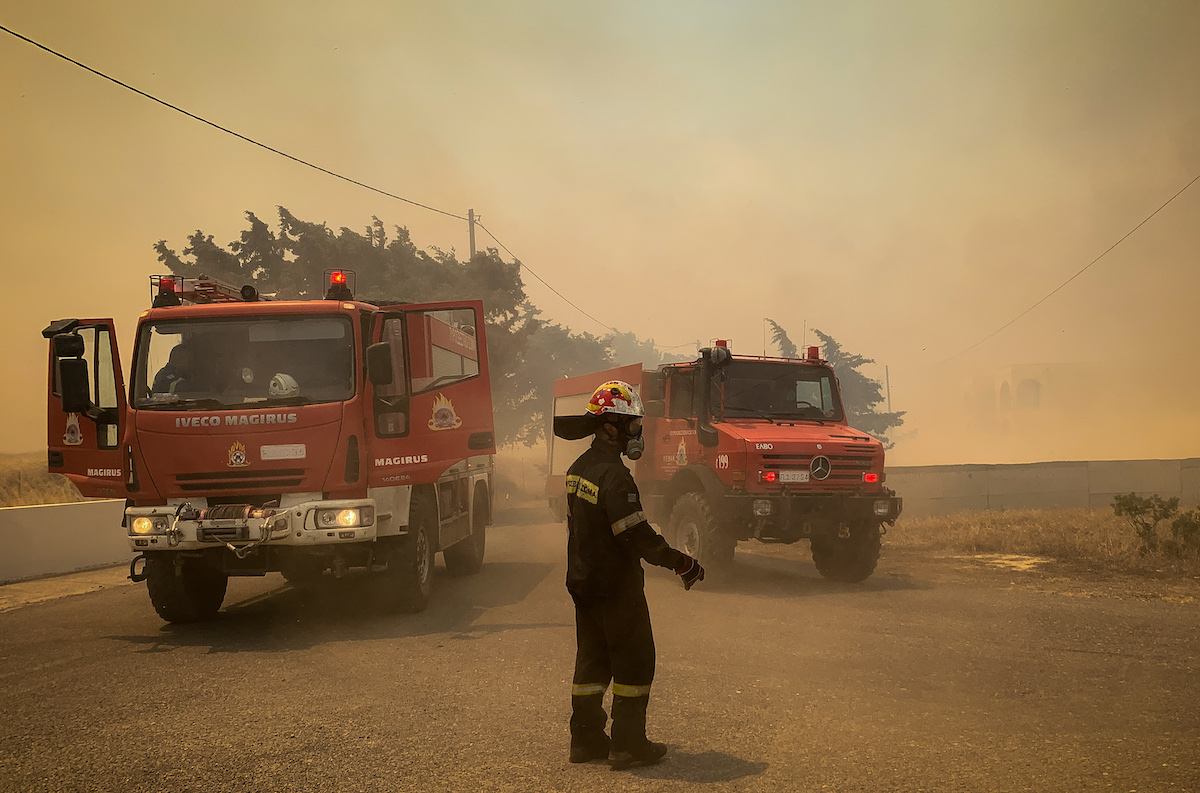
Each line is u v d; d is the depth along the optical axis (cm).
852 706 532
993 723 493
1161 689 573
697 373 1231
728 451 1119
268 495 833
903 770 409
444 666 657
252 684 617
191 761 444
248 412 830
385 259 3338
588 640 433
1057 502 2480
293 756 448
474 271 3534
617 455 433
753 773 408
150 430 830
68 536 1451
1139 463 2600
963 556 1398
